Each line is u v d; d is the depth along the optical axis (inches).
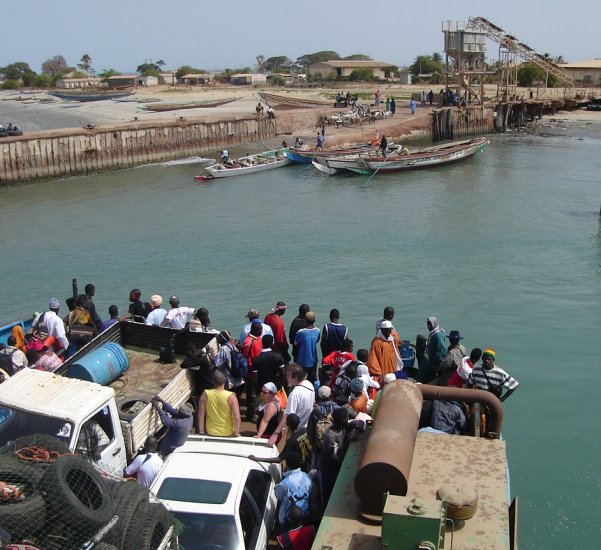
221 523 291.9
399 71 7121.1
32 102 5290.4
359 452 305.9
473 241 1200.8
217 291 963.3
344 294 937.5
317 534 250.8
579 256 1094.4
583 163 2075.5
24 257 1172.5
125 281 1023.6
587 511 451.8
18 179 2033.7
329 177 1936.5
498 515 248.5
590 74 4825.3
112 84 7480.3
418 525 222.8
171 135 2447.1
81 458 270.4
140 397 430.6
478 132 3004.4
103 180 2055.9
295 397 387.2
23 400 342.0
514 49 3275.1
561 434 557.3
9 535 233.8
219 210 1537.9
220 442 366.0
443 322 829.8
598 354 726.5
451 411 345.4
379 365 465.7
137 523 259.9
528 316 842.8
